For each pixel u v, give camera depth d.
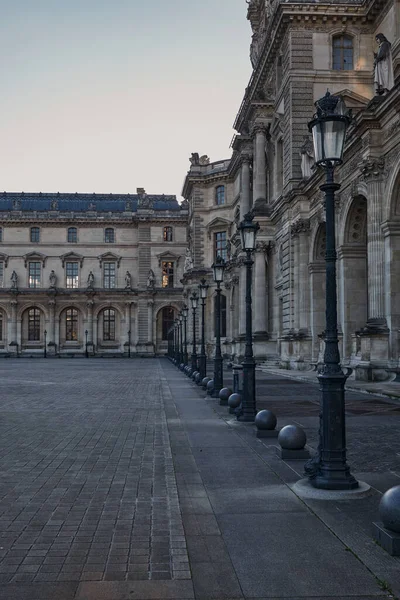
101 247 115.06
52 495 10.41
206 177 87.38
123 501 9.98
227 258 81.00
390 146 31.11
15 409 23.33
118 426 18.58
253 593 6.40
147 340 111.88
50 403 25.62
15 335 112.44
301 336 45.09
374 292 32.28
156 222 113.38
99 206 121.19
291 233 47.22
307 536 8.09
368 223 32.88
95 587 6.57
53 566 7.16
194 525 8.62
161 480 11.45
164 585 6.61
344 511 9.20
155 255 113.25
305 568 7.01
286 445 13.19
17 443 15.61
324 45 47.06
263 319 55.25
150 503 9.86
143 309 112.25
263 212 55.12
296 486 10.55
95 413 21.94
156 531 8.41
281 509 9.34
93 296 113.06
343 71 46.97
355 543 7.79
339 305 39.34
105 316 114.75
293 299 46.97
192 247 90.00
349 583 6.60
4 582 6.71
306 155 45.16
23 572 6.99
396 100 29.47
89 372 53.88
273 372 45.38
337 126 10.94
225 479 11.31
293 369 45.59
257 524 8.62
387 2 43.94
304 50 46.97
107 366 69.25
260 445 14.88
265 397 26.59
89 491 10.67
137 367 66.25
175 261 113.19
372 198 32.50
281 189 53.06
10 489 10.84
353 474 11.68
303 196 45.25
